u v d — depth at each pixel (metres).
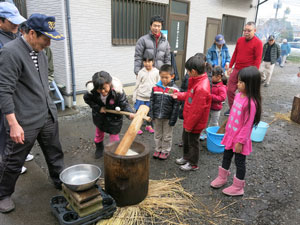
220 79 3.72
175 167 3.25
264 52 8.45
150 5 6.26
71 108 5.28
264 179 3.06
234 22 9.83
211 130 3.79
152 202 2.49
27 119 2.11
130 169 2.25
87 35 5.20
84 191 2.10
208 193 2.75
